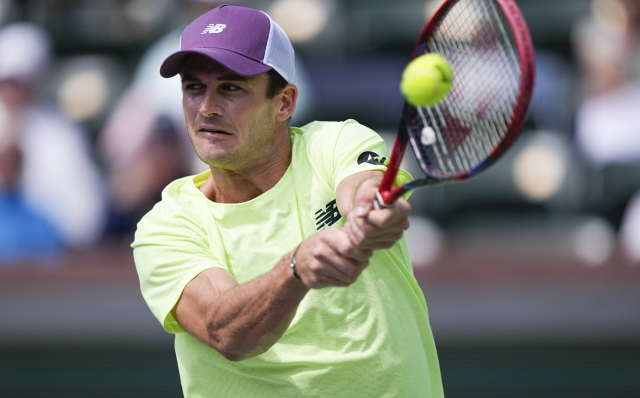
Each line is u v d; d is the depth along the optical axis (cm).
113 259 2273
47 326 2125
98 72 2959
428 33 988
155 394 2095
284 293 954
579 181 2594
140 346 2103
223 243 1142
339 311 1114
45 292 2133
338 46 2984
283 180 1139
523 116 819
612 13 2830
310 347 1127
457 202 2603
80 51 3077
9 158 2598
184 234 1138
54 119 2770
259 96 1108
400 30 2986
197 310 1080
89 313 2116
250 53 1091
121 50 3062
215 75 1095
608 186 2547
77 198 2630
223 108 1098
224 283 1068
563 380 2045
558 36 2917
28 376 2130
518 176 2598
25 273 2147
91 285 2127
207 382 1178
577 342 2039
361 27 3000
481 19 1027
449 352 2072
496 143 927
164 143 2578
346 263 898
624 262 2091
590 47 2767
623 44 2775
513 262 2122
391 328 1126
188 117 1124
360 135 1123
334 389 1123
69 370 2120
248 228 1139
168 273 1121
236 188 1155
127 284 2120
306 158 1146
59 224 2572
